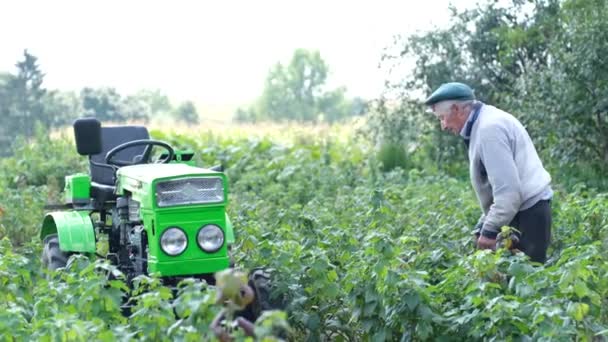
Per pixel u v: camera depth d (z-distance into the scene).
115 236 9.16
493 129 7.74
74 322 5.74
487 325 6.25
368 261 7.15
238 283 4.76
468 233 9.41
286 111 77.44
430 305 6.73
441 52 18.48
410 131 19.11
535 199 7.83
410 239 7.68
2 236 13.23
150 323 5.84
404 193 13.55
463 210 11.30
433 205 11.89
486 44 17.97
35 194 15.41
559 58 15.25
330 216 10.91
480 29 18.06
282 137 25.14
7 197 14.81
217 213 7.75
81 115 35.88
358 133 20.28
